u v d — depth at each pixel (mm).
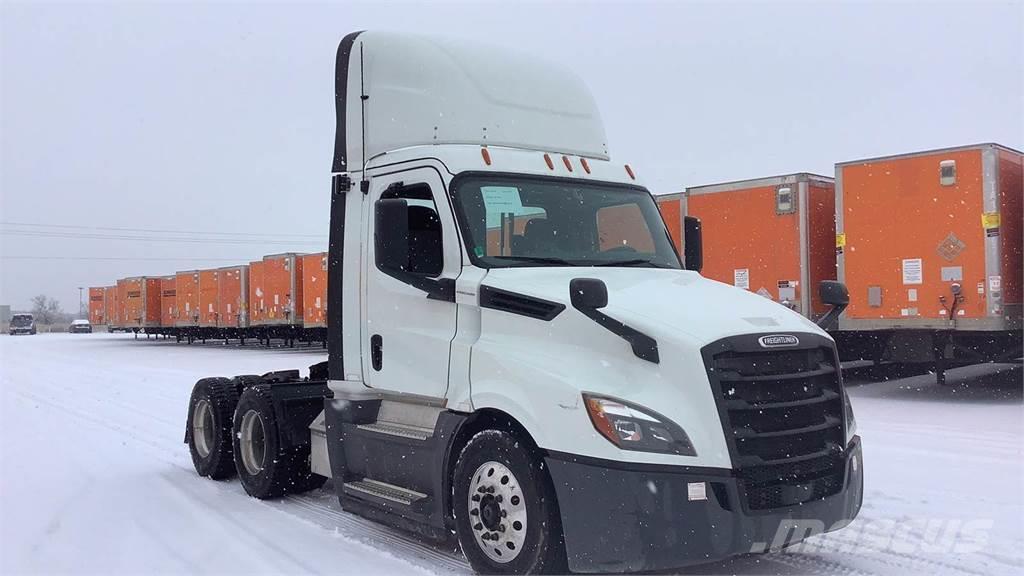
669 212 15789
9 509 6805
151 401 14836
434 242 5500
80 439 10547
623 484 4246
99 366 24766
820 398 4656
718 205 15016
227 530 6164
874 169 13055
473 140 5965
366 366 5953
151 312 48156
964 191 12148
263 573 5121
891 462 8086
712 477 4203
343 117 6363
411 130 5992
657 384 4395
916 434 9641
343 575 5082
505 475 4809
